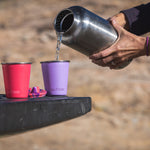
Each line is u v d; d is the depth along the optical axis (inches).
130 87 326.6
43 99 98.3
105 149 229.5
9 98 104.5
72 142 239.8
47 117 93.2
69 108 97.8
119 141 242.5
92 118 278.7
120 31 131.3
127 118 278.5
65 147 231.5
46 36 460.4
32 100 94.0
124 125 267.6
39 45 435.8
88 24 121.0
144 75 356.2
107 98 307.7
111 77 349.1
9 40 453.7
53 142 239.3
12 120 88.0
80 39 122.3
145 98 310.3
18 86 103.5
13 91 103.5
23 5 580.1
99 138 246.8
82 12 121.3
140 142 241.3
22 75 104.0
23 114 89.4
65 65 116.0
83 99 101.7
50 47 429.1
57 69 114.6
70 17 123.9
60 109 95.9
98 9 514.9
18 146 232.7
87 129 261.1
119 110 291.1
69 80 339.0
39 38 455.2
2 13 548.4
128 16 143.9
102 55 128.8
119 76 352.2
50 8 553.6
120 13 145.9
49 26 489.4
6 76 104.0
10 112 87.7
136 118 279.3
